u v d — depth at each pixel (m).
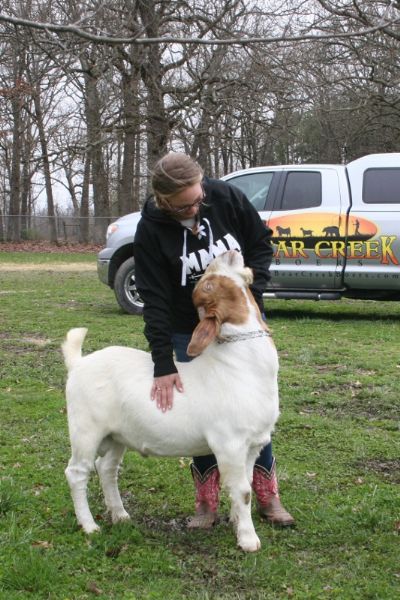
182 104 21.27
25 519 3.87
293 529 3.81
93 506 4.13
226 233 3.61
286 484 4.43
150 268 3.58
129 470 4.72
